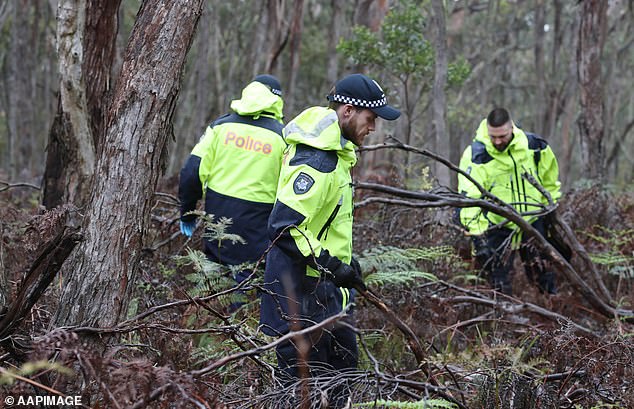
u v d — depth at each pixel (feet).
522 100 146.30
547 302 25.38
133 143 13.32
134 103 13.42
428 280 24.38
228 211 22.18
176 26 13.76
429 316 20.89
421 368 15.20
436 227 27.09
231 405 13.73
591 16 49.26
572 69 83.25
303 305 15.72
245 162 22.29
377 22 59.93
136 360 11.09
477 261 27.96
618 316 23.68
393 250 22.02
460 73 53.67
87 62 23.99
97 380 10.57
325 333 15.97
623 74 128.06
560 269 24.08
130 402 10.73
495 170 28.17
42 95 112.16
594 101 49.29
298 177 15.12
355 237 25.64
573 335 16.40
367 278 20.15
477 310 24.73
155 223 25.23
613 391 15.49
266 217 22.25
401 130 64.95
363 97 15.83
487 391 14.48
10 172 84.38
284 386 14.57
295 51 71.00
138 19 13.94
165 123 13.67
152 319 16.49
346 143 15.66
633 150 131.95
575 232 32.01
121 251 13.07
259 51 79.92
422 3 72.13
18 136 89.51
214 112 95.09
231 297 19.06
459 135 101.60
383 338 19.44
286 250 15.12
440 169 44.47
